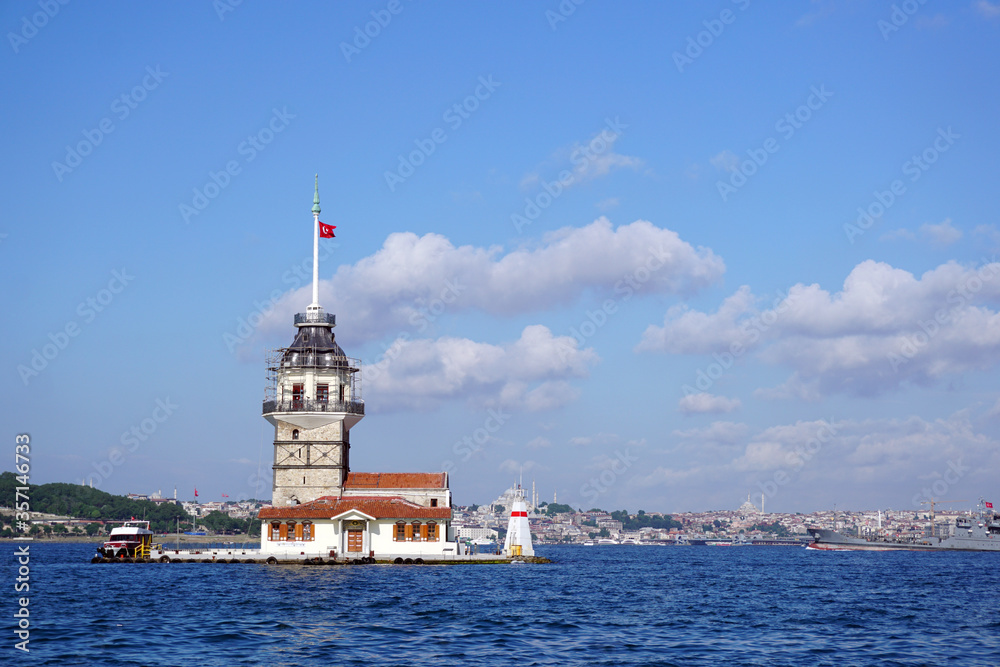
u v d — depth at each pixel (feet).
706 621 222.28
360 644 182.91
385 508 400.26
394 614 224.33
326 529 397.80
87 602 245.04
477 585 303.68
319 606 238.27
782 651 179.22
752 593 306.96
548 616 225.76
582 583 331.98
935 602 274.98
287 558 390.83
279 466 408.87
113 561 420.77
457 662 166.09
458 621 214.07
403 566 386.73
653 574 424.05
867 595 301.43
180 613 223.51
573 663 166.09
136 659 166.40
